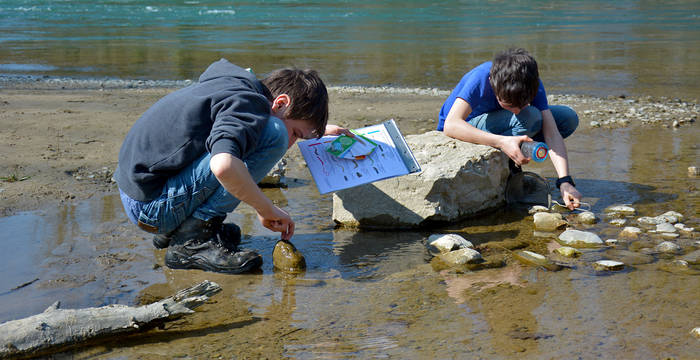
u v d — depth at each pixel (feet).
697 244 9.28
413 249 9.46
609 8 64.80
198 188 8.33
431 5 68.59
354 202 10.65
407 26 49.08
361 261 8.96
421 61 32.76
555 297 7.48
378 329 6.74
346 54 34.86
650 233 9.84
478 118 12.19
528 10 62.90
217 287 7.55
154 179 8.30
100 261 8.77
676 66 30.78
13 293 7.63
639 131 17.51
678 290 7.59
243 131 7.70
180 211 8.48
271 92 8.57
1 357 6.13
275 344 6.44
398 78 28.09
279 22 51.65
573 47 37.42
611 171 13.52
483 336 6.50
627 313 6.98
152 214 8.49
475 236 10.09
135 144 8.29
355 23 51.11
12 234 9.63
